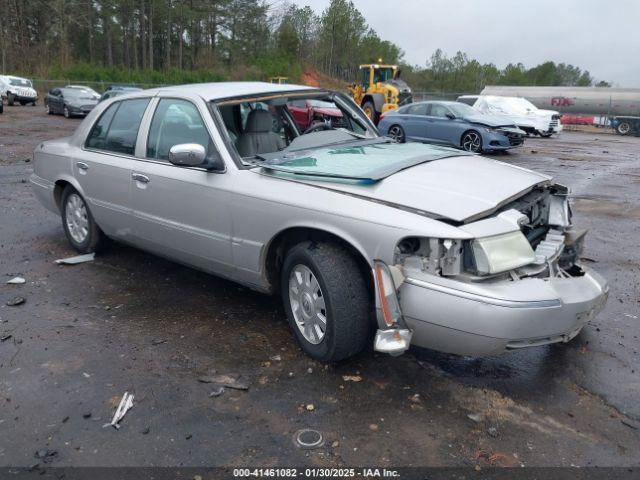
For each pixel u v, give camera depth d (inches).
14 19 2207.2
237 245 160.6
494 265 121.3
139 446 114.7
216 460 110.7
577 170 531.2
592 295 133.3
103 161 203.0
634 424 123.3
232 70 2603.3
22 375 140.4
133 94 203.9
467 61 3410.4
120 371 142.6
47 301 185.0
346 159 160.7
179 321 170.9
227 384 136.5
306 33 3115.2
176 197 174.7
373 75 1099.9
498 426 121.7
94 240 222.8
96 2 2319.1
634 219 318.3
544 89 1369.3
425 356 150.3
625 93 1247.5
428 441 116.5
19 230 267.4
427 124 682.2
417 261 126.3
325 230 137.0
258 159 169.8
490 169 155.8
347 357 143.3
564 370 145.1
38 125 861.8
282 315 175.5
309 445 114.8
